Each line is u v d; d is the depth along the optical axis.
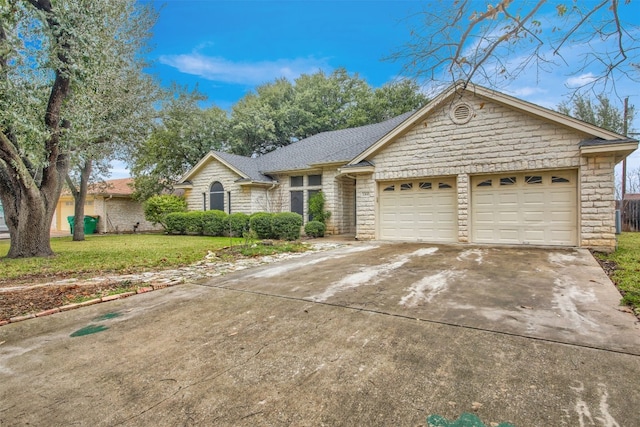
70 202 24.11
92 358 3.11
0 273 7.03
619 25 4.08
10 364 3.03
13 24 7.01
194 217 16.91
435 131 10.97
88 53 7.88
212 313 4.30
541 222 9.69
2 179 9.23
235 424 2.11
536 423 2.03
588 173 8.91
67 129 8.67
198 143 23.42
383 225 12.22
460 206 10.58
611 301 4.29
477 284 5.29
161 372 2.80
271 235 13.80
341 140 17.52
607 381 2.46
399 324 3.68
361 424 2.07
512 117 9.82
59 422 2.18
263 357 3.02
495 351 2.98
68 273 7.01
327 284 5.57
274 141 28.95
